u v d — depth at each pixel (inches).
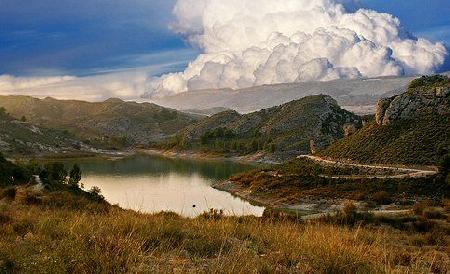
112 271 274.1
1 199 1138.0
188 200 3474.4
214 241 381.4
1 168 2188.7
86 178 5128.0
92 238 332.8
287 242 388.2
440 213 1749.5
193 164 7204.7
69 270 271.7
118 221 446.9
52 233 405.7
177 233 413.4
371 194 3201.3
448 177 3117.6
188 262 315.6
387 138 4335.6
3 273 264.7
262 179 4143.7
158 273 271.4
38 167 2992.1
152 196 3676.2
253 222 559.2
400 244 752.3
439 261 407.8
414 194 3102.9
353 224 1359.5
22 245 350.3
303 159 4756.4
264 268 291.4
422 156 3860.7
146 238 378.0
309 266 316.5
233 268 274.1
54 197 1162.0
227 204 3319.4
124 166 6791.3
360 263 325.7
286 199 3452.3
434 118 4244.6
